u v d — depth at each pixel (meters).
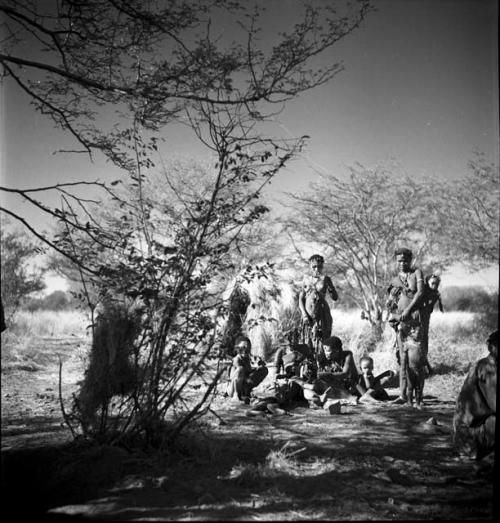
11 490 4.06
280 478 4.39
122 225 5.48
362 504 3.89
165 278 5.18
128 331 5.04
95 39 6.09
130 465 4.51
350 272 14.52
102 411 5.03
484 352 10.97
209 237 5.29
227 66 5.61
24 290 12.67
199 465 4.66
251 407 7.16
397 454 5.11
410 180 12.01
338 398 7.79
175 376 5.12
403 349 7.59
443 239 12.70
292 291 10.17
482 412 4.89
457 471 4.64
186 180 10.73
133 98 6.10
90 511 3.70
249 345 7.65
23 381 8.66
